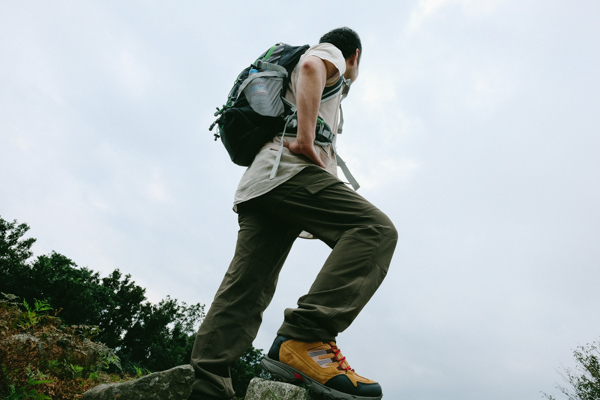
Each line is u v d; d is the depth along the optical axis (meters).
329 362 1.33
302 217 1.56
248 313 1.64
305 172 1.57
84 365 2.70
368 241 1.41
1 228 45.19
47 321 3.27
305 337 1.32
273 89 1.76
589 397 15.29
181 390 1.32
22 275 37.56
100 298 43.88
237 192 1.72
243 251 1.71
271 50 1.97
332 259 1.41
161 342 45.47
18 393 1.62
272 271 1.74
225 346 1.56
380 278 1.40
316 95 1.59
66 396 1.97
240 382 39.12
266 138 1.73
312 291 1.38
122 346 43.91
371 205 1.51
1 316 2.80
